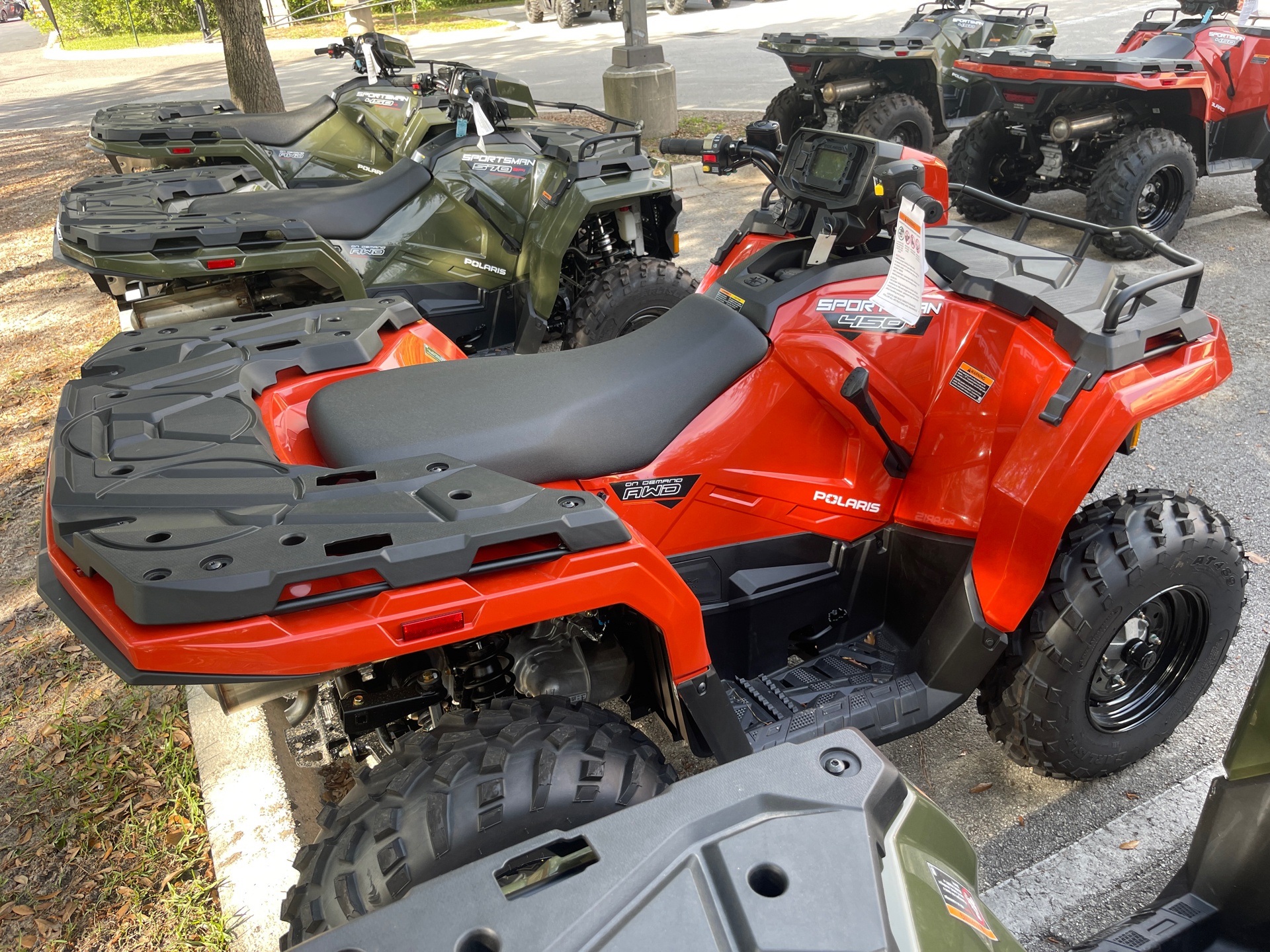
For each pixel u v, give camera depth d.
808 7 20.50
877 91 8.70
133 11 30.31
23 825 2.61
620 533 1.65
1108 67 5.98
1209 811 1.77
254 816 2.51
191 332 2.41
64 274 7.84
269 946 2.16
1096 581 2.21
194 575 1.35
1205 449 4.06
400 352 2.49
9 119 16.39
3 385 5.64
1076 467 2.15
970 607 2.34
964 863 1.06
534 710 1.68
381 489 1.66
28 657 3.33
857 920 0.82
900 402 2.47
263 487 1.62
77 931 2.28
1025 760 2.43
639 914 0.83
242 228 3.88
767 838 0.90
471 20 24.19
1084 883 2.25
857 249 2.54
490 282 4.85
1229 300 5.46
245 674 1.36
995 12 12.87
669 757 2.71
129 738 2.91
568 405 2.17
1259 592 3.20
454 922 0.85
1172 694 2.49
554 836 0.93
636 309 4.58
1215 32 6.50
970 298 2.45
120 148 5.54
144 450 1.76
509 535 1.54
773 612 2.55
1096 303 2.28
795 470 2.46
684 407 2.29
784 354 2.37
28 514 4.26
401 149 5.00
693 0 22.06
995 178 7.31
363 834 1.51
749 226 2.77
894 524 2.61
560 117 11.45
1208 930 1.75
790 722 2.33
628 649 2.12
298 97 14.48
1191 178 6.22
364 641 1.44
